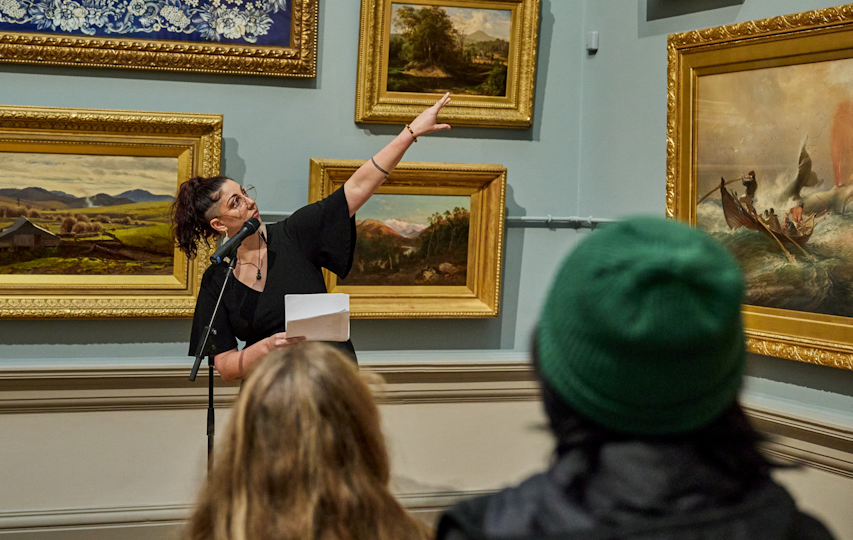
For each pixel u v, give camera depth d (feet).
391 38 13.37
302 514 3.83
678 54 12.32
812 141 10.78
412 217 13.85
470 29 13.56
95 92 12.88
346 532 3.87
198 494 4.41
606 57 13.97
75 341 13.12
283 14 13.12
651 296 2.70
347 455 4.03
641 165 13.38
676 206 12.57
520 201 14.43
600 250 2.92
